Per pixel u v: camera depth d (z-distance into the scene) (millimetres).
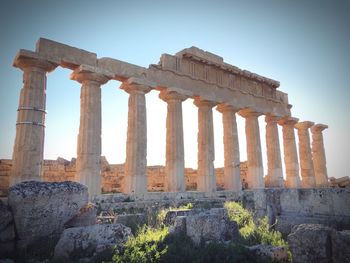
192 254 7484
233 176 26422
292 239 6980
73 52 20031
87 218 9742
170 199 20234
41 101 18281
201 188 24562
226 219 9750
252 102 30250
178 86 24719
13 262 7445
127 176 21062
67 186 9789
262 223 10969
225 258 7344
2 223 8164
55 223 9133
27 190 8898
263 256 7605
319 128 37469
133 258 7160
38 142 17641
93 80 20469
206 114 26297
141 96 22438
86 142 19500
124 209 16312
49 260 7656
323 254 6387
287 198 11695
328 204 10391
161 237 8805
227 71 28547
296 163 32844
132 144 21422
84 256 7668
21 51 17672
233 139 27422
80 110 20250
